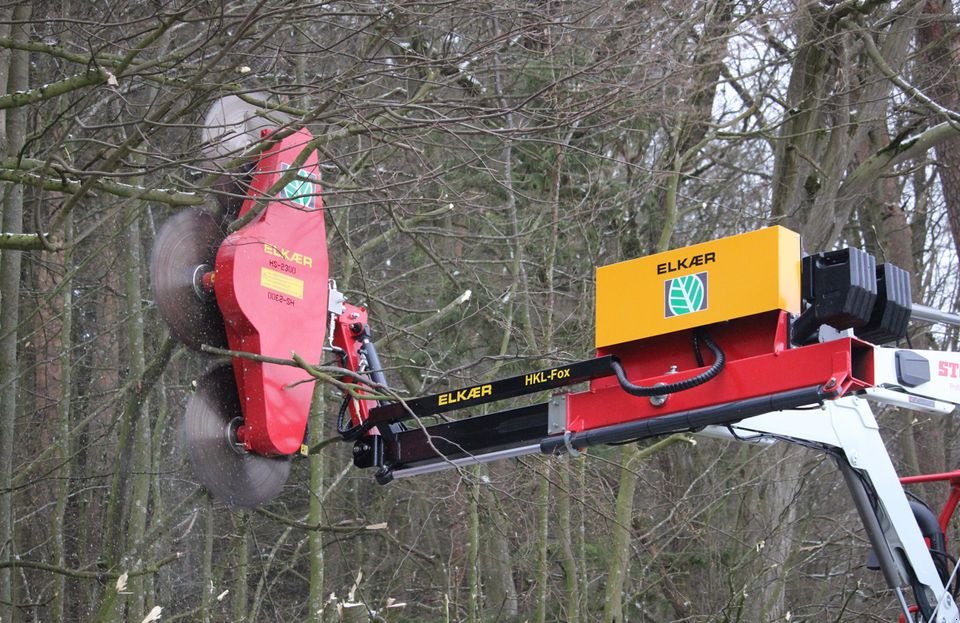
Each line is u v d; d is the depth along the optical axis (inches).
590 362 315.6
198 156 380.5
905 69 760.3
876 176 744.3
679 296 300.4
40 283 703.1
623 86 457.1
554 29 489.7
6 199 509.0
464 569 682.8
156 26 389.7
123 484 473.4
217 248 346.6
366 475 794.2
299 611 764.0
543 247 686.5
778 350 287.9
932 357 318.7
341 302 368.5
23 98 370.0
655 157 754.8
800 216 752.3
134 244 579.8
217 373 338.3
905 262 930.7
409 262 764.0
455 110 447.2
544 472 574.9
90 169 387.2
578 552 694.5
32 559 708.0
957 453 914.1
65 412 610.9
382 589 768.3
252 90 383.2
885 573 378.6
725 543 706.8
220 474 332.2
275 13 366.6
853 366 285.4
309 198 362.6
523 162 714.8
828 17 685.9
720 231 825.5
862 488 379.6
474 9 437.7
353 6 424.2
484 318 697.0
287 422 336.8
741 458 701.3
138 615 541.6
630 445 622.5
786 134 756.6
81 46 502.0
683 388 290.0
